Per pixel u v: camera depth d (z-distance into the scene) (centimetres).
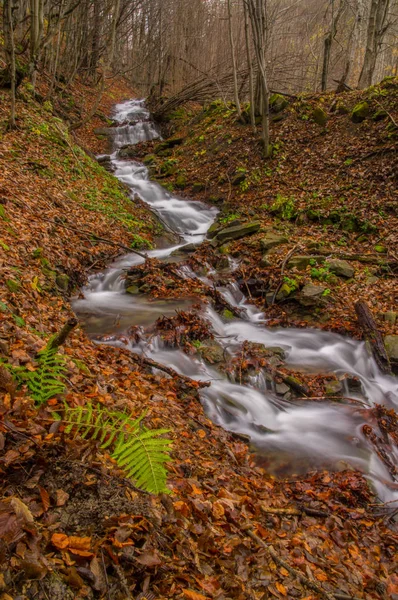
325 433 601
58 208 1114
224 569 300
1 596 198
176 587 256
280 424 617
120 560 247
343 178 1485
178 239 1410
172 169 1947
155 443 287
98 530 258
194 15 3616
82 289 897
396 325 880
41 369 361
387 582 379
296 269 1066
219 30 3469
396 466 576
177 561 275
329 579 352
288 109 1889
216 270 1120
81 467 294
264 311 973
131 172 1969
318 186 1498
